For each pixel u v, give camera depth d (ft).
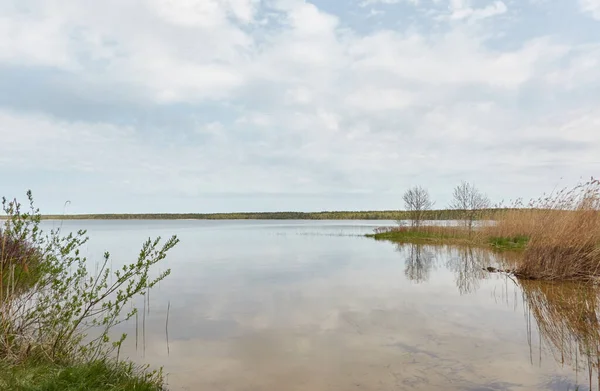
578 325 25.17
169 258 65.62
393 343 22.40
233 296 35.14
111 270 49.96
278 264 57.11
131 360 19.92
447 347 21.65
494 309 29.58
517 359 19.75
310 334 24.20
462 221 94.84
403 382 17.33
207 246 90.22
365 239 107.24
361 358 20.24
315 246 87.25
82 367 15.60
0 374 14.40
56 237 19.25
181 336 23.85
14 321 17.61
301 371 18.65
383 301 32.78
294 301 33.06
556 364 19.04
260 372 18.56
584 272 38.60
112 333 24.29
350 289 38.04
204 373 18.47
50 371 15.14
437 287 38.47
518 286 37.60
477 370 18.49
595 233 38.75
